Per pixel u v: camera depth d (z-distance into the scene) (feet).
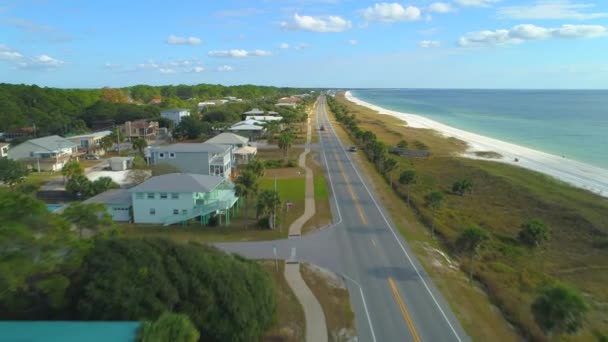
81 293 79.41
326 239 154.10
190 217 166.40
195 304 81.97
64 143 295.48
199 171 238.27
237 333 81.97
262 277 94.84
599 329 102.78
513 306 109.19
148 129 412.16
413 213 192.13
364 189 228.02
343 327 97.45
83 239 88.12
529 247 158.51
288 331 94.22
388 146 362.33
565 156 343.87
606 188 244.42
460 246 134.82
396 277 124.36
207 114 517.14
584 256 151.23
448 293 115.24
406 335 95.20
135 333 71.00
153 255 84.94
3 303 79.30
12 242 73.82
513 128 546.26
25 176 236.02
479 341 93.86
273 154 330.95
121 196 178.91
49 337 70.33
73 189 199.11
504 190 233.35
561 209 197.16
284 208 188.03
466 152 358.23
